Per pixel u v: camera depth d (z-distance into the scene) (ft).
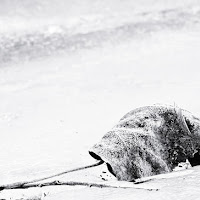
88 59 204.64
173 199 55.67
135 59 189.26
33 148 93.09
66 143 94.32
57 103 131.34
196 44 208.74
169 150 69.00
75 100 132.46
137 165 65.72
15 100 139.44
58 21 370.32
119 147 66.03
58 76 172.45
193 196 55.83
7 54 237.66
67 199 60.08
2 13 395.55
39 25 354.33
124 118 72.84
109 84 148.56
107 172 72.69
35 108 128.16
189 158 71.72
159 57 186.50
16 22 366.84
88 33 289.53
